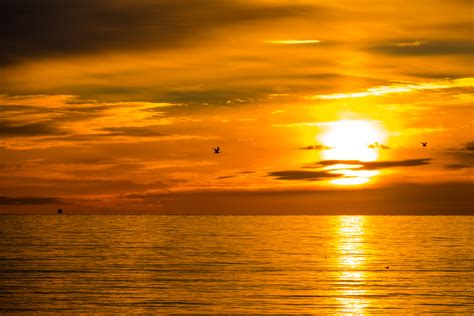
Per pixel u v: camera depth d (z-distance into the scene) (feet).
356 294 185.98
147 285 204.74
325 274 232.32
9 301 176.45
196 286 201.87
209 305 169.58
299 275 229.04
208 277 224.12
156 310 163.43
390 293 187.93
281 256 305.94
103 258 303.07
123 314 159.74
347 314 159.22
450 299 178.81
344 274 232.12
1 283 210.79
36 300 177.99
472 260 285.84
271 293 187.52
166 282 211.41
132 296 183.32
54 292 191.01
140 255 319.47
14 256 316.40
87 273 238.89
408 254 318.45
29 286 203.92
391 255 312.09
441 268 252.83
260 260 286.05
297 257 300.61
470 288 197.88
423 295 184.75
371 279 217.97
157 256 312.91
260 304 170.40
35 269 254.68
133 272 241.96
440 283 208.64
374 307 167.32
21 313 161.68
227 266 261.85
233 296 182.39
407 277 223.71
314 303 172.24
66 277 226.99
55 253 335.88
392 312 161.68
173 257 305.32
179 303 172.14
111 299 178.91
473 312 161.79
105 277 226.38
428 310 164.04
